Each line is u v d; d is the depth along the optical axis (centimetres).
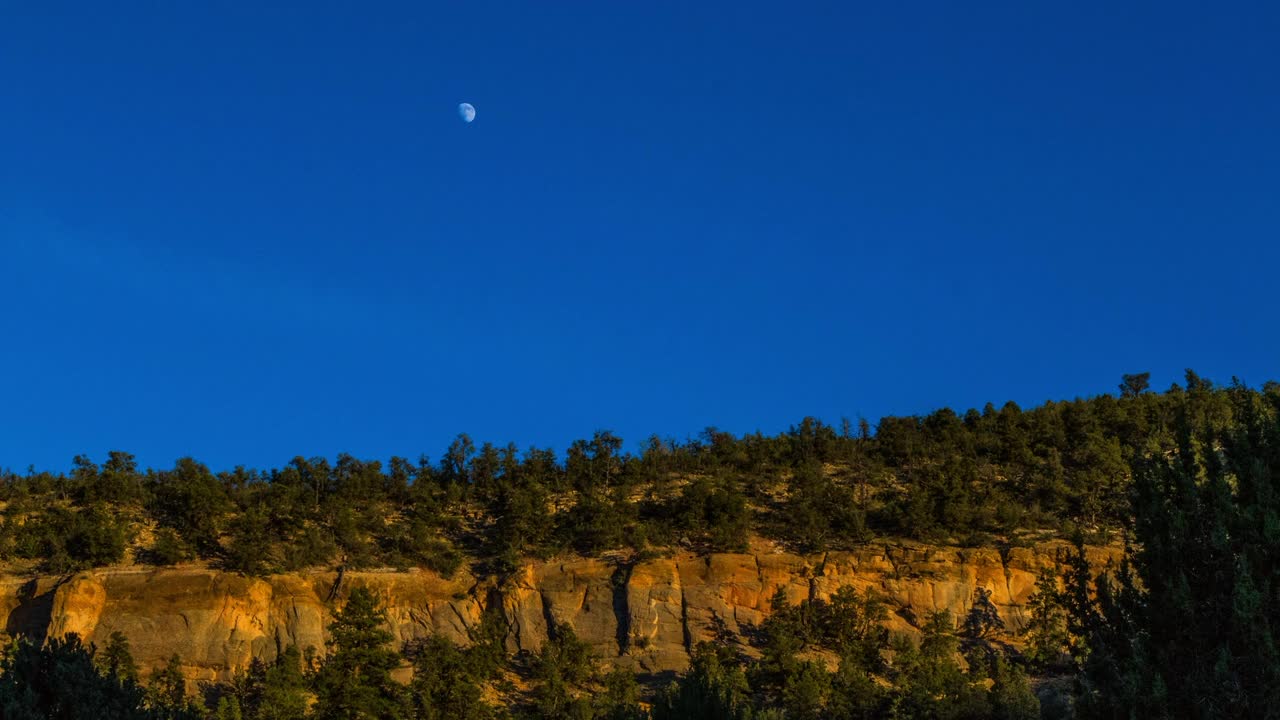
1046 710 5631
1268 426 2936
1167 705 2573
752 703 5891
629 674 6594
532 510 8144
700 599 7425
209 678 7112
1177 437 3056
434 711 6028
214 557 7806
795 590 7431
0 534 7831
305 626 7306
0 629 7169
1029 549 7444
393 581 7644
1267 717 2441
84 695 3073
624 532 8031
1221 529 2689
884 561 7531
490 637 7300
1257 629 2506
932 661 6219
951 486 8188
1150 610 2766
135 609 7225
